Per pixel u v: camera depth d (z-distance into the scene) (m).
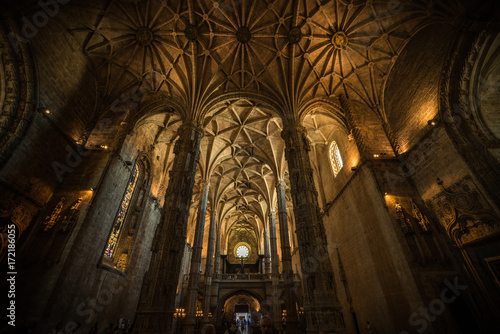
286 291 16.59
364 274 12.94
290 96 14.95
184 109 14.60
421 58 11.98
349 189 14.88
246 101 18.38
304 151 13.32
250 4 12.92
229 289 25.77
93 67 13.37
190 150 12.96
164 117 17.80
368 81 14.91
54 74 10.96
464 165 9.39
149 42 13.55
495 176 8.65
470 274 8.98
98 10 11.70
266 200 28.17
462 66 10.09
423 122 11.67
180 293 24.48
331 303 8.98
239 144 22.44
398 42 13.05
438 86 10.86
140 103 15.09
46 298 8.80
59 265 9.56
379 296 11.51
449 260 9.55
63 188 11.68
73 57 12.00
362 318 13.05
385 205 11.05
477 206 8.91
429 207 10.91
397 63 13.55
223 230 36.72
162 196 20.33
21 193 9.66
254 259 37.81
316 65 14.73
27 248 9.70
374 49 13.75
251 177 27.38
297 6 12.77
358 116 14.75
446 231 10.03
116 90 14.56
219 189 27.73
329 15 13.10
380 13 12.37
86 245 10.59
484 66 9.72
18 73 9.63
